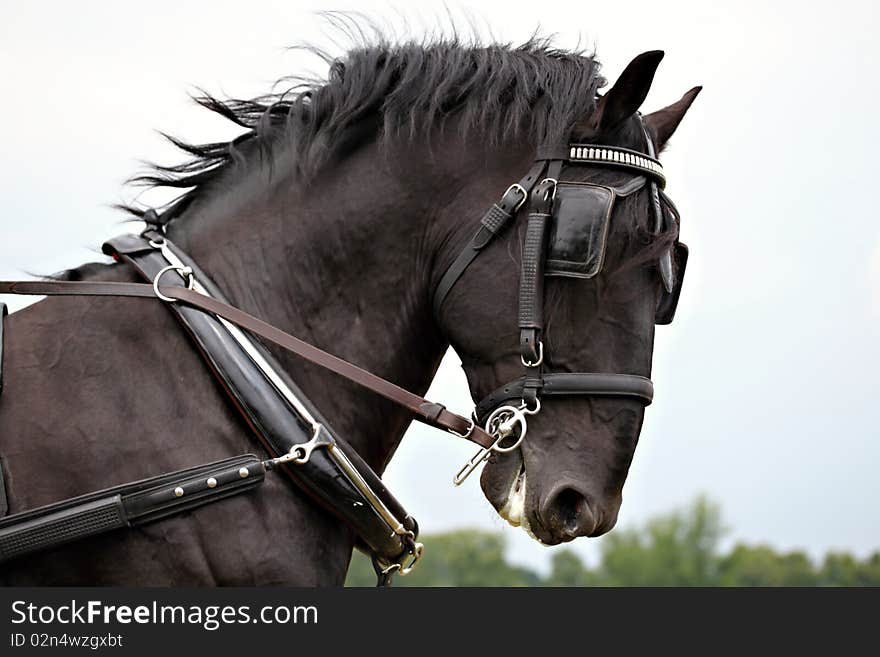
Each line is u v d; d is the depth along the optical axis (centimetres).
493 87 470
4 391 423
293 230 465
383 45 496
